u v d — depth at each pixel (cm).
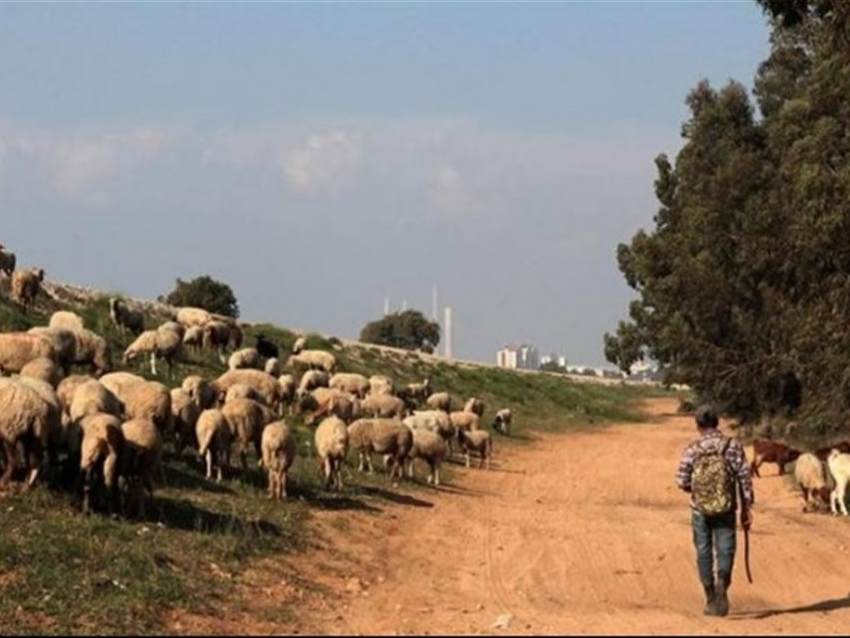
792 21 4297
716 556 1825
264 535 2258
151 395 2578
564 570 2256
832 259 4447
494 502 3284
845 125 4316
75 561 1855
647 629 1584
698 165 7038
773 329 6091
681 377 6531
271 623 1648
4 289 4712
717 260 6359
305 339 6919
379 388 4941
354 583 2014
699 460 1795
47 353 2892
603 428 7081
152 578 1814
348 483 3147
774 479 4219
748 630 1606
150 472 2228
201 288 9919
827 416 5069
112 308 4806
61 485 2256
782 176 5219
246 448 2945
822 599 2059
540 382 8925
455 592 1998
